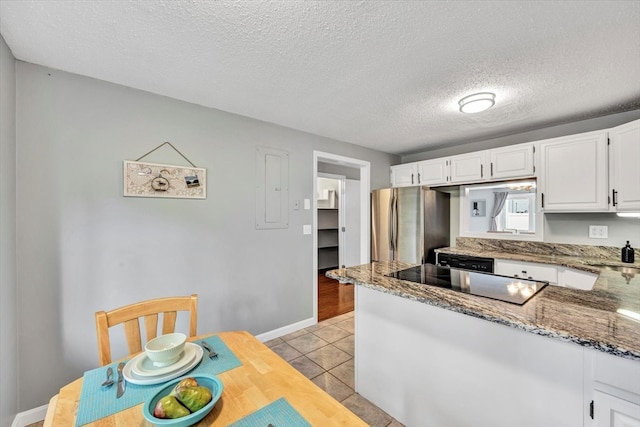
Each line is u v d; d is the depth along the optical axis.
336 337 2.94
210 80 1.98
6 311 1.56
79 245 1.88
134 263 2.08
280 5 1.27
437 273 1.94
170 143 2.25
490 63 1.76
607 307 1.22
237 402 0.85
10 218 1.61
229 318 2.58
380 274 1.91
